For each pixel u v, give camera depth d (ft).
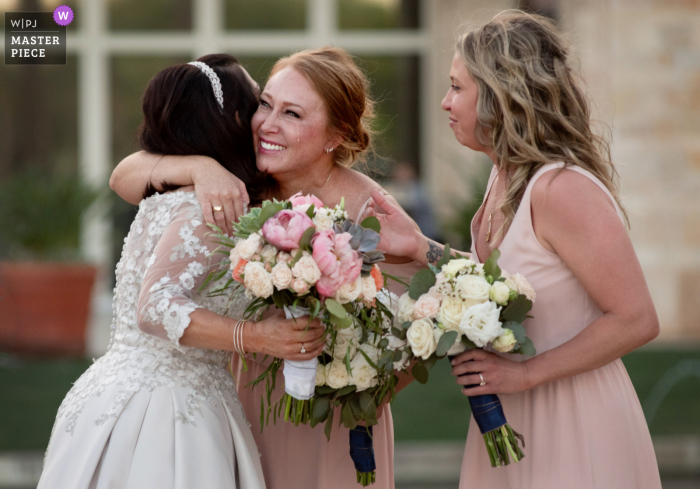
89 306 50.11
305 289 13.50
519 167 15.15
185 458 14.47
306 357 14.25
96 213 54.13
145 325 14.60
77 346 49.78
